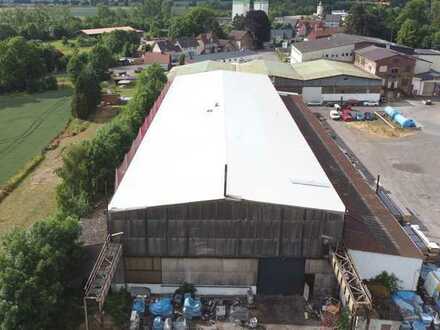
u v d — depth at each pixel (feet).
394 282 80.28
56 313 70.38
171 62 324.19
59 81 282.56
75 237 78.74
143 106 163.22
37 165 144.25
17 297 62.85
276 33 469.57
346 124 180.96
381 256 79.36
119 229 76.54
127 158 112.27
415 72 235.20
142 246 77.56
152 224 76.07
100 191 112.27
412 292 79.36
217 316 75.61
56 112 214.48
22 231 75.56
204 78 165.07
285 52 377.91
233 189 77.30
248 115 121.90
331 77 208.44
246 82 162.81
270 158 95.61
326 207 76.54
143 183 84.94
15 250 69.82
